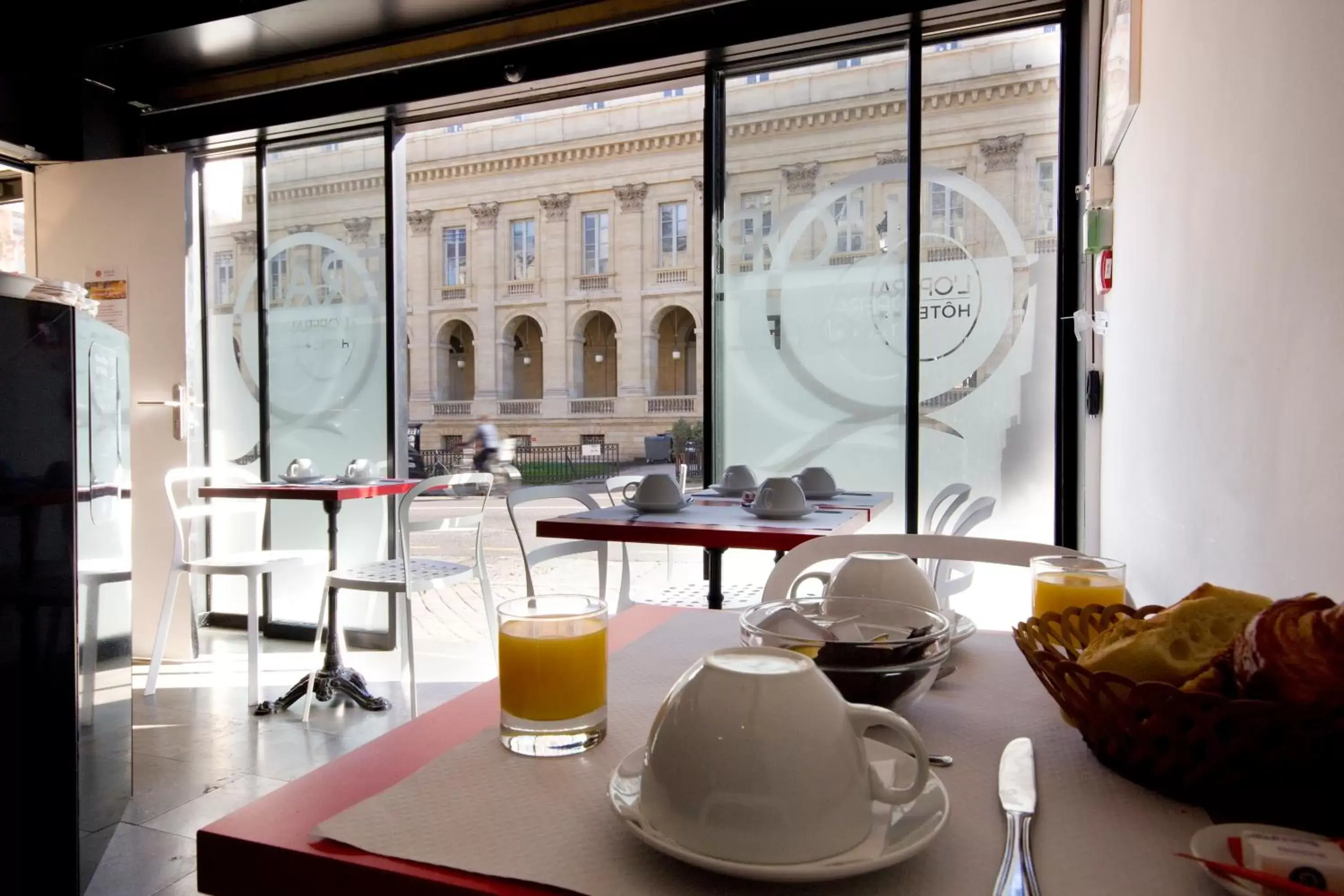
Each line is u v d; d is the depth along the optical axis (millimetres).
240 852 450
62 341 1441
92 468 1608
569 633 590
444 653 3408
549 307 29969
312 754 2338
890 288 2775
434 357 30828
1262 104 908
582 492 2449
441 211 30422
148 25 3031
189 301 3662
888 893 391
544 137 29297
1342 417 689
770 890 394
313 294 3623
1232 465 1014
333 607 2801
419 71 3143
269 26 3012
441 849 434
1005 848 436
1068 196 2506
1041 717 638
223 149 3662
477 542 2883
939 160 2719
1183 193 1271
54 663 1425
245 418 3750
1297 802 458
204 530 3795
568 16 2893
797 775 390
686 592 2826
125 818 1942
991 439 2697
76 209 3430
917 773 437
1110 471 2082
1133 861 425
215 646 3504
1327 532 718
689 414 29266
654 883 400
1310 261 762
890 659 578
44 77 3402
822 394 2854
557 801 491
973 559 1279
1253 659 450
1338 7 704
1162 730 468
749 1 2678
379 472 3531
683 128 27859
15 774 1352
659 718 436
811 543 1318
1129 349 1768
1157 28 1466
